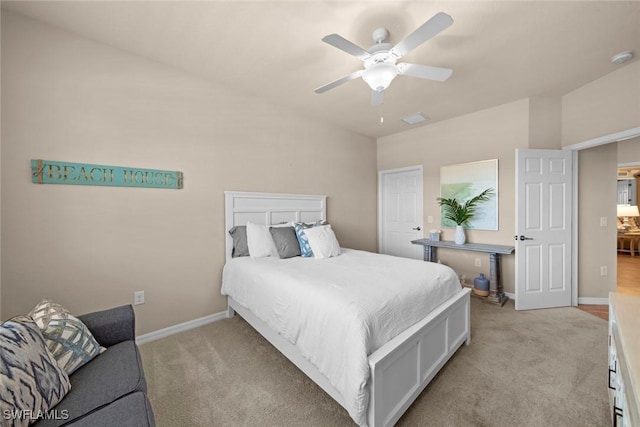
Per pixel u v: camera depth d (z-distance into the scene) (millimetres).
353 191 4391
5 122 1729
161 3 1667
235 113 2895
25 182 1799
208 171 2705
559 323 2652
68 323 1295
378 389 1260
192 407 1562
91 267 2062
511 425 1426
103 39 2047
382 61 1776
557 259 3109
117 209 2174
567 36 1975
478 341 2297
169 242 2457
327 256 2775
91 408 1006
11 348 935
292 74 2551
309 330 1573
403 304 1606
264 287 2070
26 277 1810
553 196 3086
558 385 1724
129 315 1562
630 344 959
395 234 4668
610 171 3178
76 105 1990
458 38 1989
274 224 3262
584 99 2830
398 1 1629
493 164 3396
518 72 2512
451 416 1488
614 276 3188
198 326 2629
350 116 3682
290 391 1698
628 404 826
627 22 1821
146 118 2316
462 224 3701
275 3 1657
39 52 1846
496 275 3238
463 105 3307
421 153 4184
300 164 3570
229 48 2143
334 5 1668
